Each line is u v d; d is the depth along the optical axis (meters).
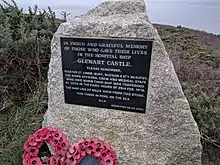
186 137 1.15
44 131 1.13
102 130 1.23
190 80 1.77
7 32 1.63
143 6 1.18
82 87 1.23
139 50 1.12
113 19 1.16
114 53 1.15
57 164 1.07
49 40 1.72
